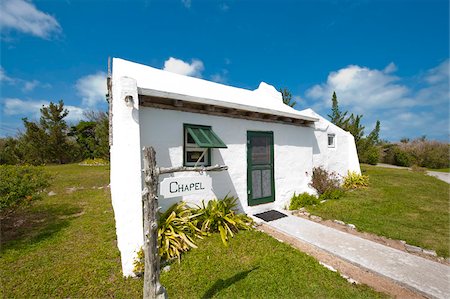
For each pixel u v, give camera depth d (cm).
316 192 880
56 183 1220
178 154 525
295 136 814
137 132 409
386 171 1755
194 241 466
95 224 602
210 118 586
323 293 320
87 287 340
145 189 262
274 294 318
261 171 704
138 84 512
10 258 422
